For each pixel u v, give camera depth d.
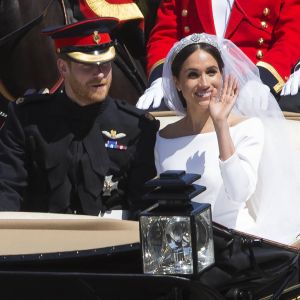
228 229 18.42
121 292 18.00
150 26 30.91
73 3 28.41
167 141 22.09
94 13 28.30
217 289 18.31
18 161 22.12
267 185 21.91
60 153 22.00
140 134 22.28
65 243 18.52
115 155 22.14
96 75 22.09
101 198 22.05
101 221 19.39
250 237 18.59
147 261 17.30
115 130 22.25
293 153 22.38
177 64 21.88
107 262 18.08
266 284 18.98
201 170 21.59
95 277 17.30
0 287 18.12
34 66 28.03
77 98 22.19
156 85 25.77
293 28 27.20
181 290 17.69
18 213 20.52
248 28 27.34
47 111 22.28
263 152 22.06
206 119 21.88
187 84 21.75
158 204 17.50
